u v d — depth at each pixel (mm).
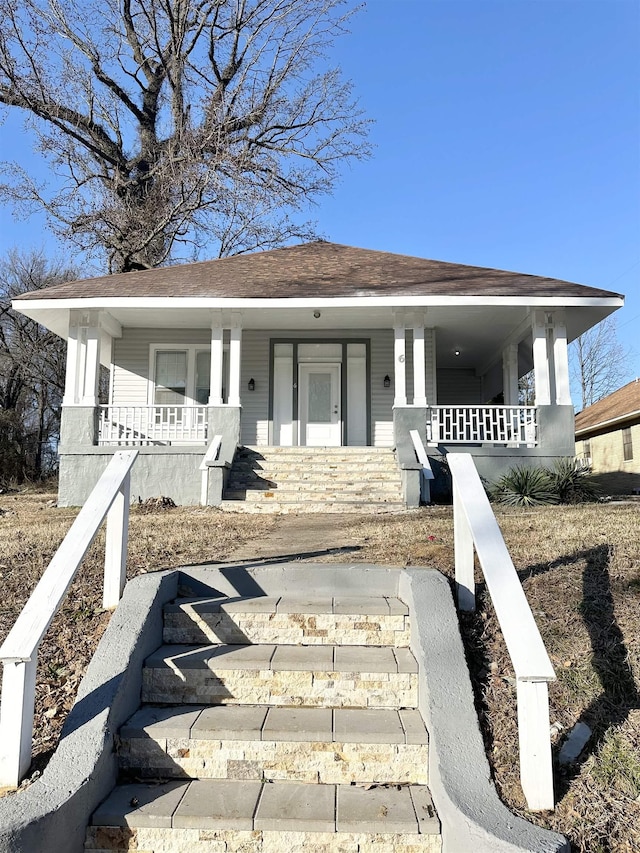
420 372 11711
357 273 13703
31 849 2051
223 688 3162
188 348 14305
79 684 3033
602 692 2963
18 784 2428
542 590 3893
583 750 2629
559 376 11633
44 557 5078
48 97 20922
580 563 4352
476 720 2668
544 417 11531
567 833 2201
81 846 2357
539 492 10062
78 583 4188
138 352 14234
